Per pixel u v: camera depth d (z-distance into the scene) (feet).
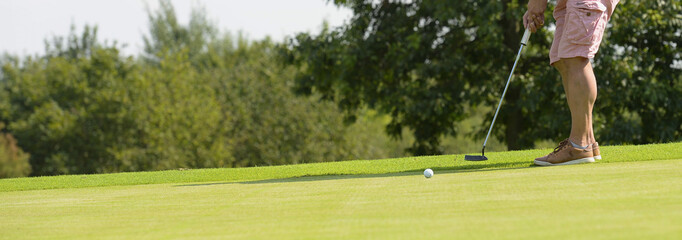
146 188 38.75
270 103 300.81
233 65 352.08
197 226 19.85
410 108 133.49
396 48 135.23
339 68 143.74
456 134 161.68
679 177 25.84
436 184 29.78
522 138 147.74
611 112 136.87
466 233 15.62
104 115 271.49
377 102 143.95
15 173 288.30
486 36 129.49
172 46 427.33
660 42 137.08
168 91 282.36
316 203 24.71
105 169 268.00
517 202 21.29
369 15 144.36
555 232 14.90
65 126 268.21
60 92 287.07
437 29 140.87
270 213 22.33
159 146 262.47
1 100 337.52
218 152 272.72
